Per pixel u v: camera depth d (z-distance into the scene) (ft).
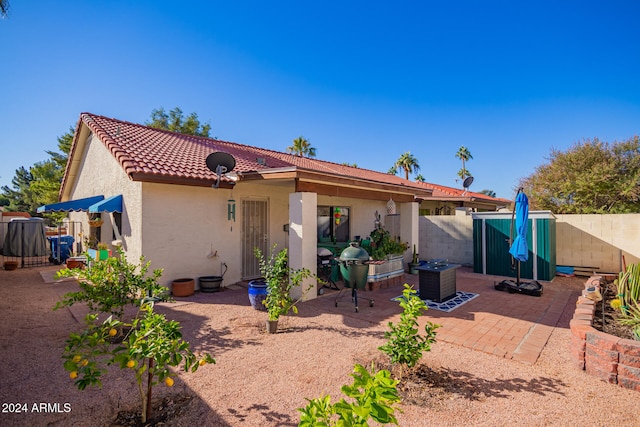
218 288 28.81
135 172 24.47
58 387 12.31
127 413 10.71
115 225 32.19
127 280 17.92
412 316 13.41
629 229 34.35
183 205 28.27
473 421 10.22
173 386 12.46
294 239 26.09
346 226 44.93
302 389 12.28
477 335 18.12
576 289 30.14
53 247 48.88
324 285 30.76
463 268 42.50
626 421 10.23
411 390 12.17
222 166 26.40
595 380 12.96
